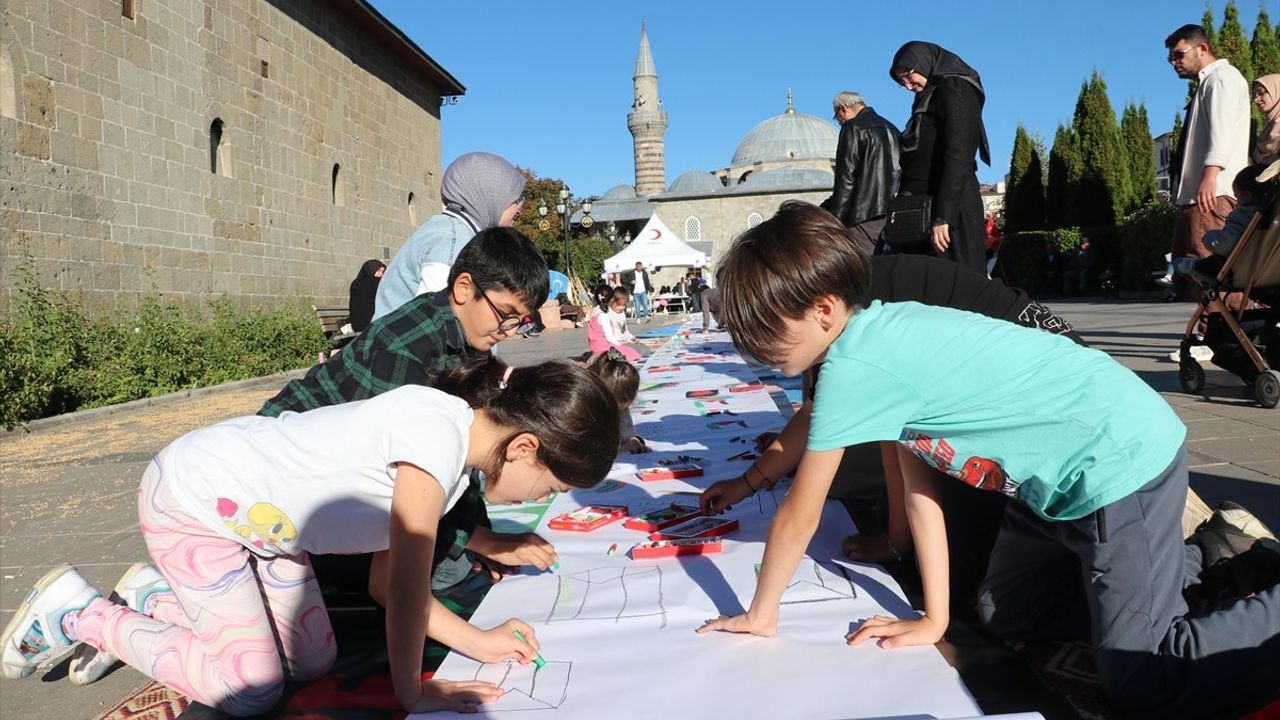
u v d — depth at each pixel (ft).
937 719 5.59
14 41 33.50
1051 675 6.66
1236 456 13.34
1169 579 5.99
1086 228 78.59
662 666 6.73
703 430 16.30
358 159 66.33
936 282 9.57
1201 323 19.74
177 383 36.58
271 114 53.52
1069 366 6.35
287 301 55.06
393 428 6.32
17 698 8.04
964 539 8.28
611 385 14.21
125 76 40.01
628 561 9.18
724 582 8.37
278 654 6.93
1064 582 6.91
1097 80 85.15
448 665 6.99
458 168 11.09
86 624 7.09
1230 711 5.79
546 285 8.53
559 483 6.54
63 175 35.96
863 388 6.28
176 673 6.81
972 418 6.29
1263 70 67.87
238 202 49.67
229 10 49.06
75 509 15.83
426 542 6.19
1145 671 5.88
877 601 7.84
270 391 36.96
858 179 17.19
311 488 6.48
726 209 221.66
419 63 76.54
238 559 6.73
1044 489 6.25
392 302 11.02
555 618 7.81
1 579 11.89
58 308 33.35
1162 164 170.30
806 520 6.67
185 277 44.39
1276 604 5.84
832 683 6.31
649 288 109.29
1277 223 16.71
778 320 6.31
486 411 6.57
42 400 27.55
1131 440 5.99
